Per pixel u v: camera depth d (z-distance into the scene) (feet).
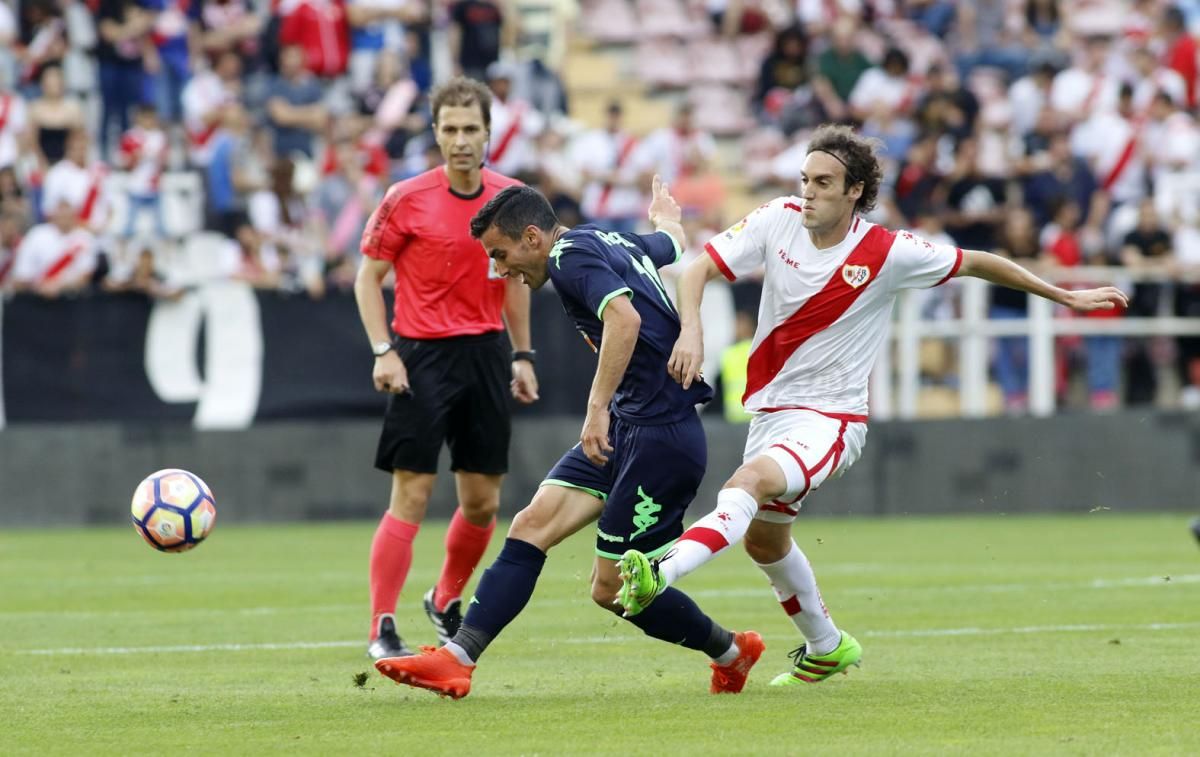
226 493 186.50
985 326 192.44
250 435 186.60
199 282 186.09
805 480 68.33
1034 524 181.27
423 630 101.81
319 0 229.66
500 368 90.07
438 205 88.38
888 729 60.39
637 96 268.21
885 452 193.16
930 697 68.90
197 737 60.70
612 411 69.62
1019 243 206.69
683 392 68.85
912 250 70.44
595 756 55.06
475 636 68.85
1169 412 193.26
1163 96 228.63
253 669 81.92
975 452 192.75
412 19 237.45
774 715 64.28
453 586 91.61
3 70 220.43
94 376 184.55
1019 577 126.82
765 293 71.56
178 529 78.69
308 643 93.20
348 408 188.34
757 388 72.13
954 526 180.24
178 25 226.99
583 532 179.42
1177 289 197.26
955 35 258.37
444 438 91.50
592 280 66.44
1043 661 80.89
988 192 218.59
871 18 259.60
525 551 69.56
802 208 70.44
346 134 217.15
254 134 221.66
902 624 98.27
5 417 183.42
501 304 90.68
